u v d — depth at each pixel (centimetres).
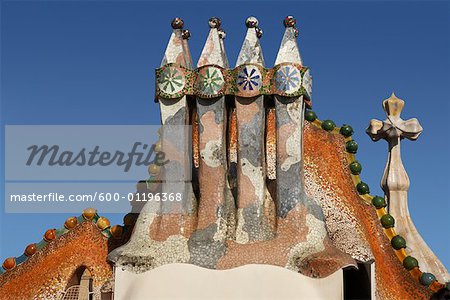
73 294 1981
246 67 1733
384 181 2120
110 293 1717
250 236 1681
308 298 1600
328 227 1827
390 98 2141
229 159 1816
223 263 1644
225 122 1758
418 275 1873
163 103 1764
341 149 2008
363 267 1866
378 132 2139
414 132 2108
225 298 1620
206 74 1739
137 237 1733
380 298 1869
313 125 2030
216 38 1788
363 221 1920
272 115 2020
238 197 1717
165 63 1783
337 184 1944
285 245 1655
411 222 2075
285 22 1789
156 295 1639
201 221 1702
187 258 1661
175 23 1820
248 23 1806
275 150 1858
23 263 2000
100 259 1983
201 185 1723
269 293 1612
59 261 1988
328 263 1612
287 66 1730
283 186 1705
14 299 1972
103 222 2000
